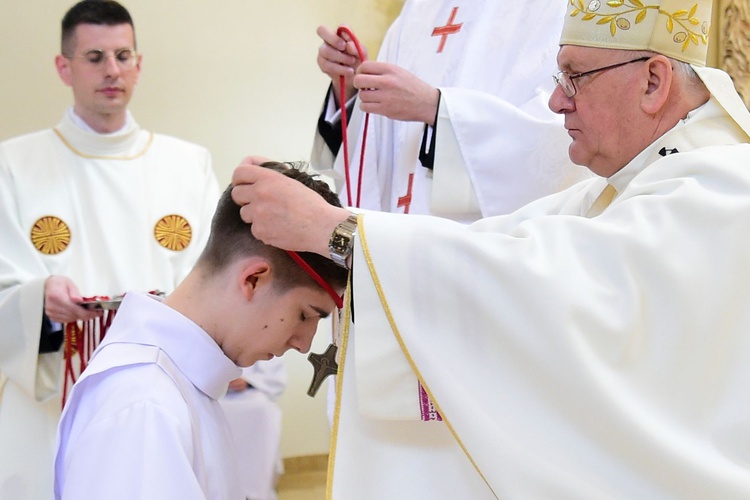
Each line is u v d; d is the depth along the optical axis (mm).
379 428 1641
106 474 1464
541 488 1471
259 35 5254
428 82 2896
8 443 3025
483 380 1533
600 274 1541
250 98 5234
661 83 1792
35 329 2930
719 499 1436
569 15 1883
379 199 2875
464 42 2867
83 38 3387
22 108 4758
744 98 4062
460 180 2555
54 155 3412
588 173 2508
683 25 1804
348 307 1648
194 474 1551
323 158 2939
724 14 4125
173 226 3475
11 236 3213
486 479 1494
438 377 1528
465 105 2553
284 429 5004
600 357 1496
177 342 1720
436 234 1600
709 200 1564
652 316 1521
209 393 1745
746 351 1521
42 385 3021
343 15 5418
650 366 1516
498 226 2121
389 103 2539
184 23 5113
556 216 1636
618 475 1478
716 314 1515
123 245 3371
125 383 1593
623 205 1640
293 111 5312
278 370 3385
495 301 1531
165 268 3404
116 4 3461
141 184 3488
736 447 1486
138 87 5016
